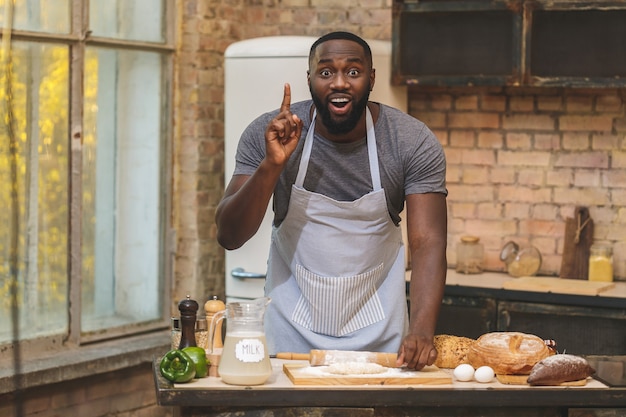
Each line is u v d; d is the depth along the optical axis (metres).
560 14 4.91
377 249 3.15
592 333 4.68
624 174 5.25
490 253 5.47
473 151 5.48
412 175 3.08
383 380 2.69
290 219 3.16
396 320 3.17
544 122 5.37
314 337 3.16
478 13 5.01
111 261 5.19
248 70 5.11
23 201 4.71
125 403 5.09
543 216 5.39
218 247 5.57
